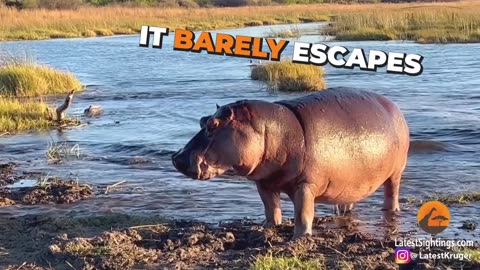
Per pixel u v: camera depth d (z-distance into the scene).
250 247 6.85
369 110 7.26
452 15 41.31
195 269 6.14
